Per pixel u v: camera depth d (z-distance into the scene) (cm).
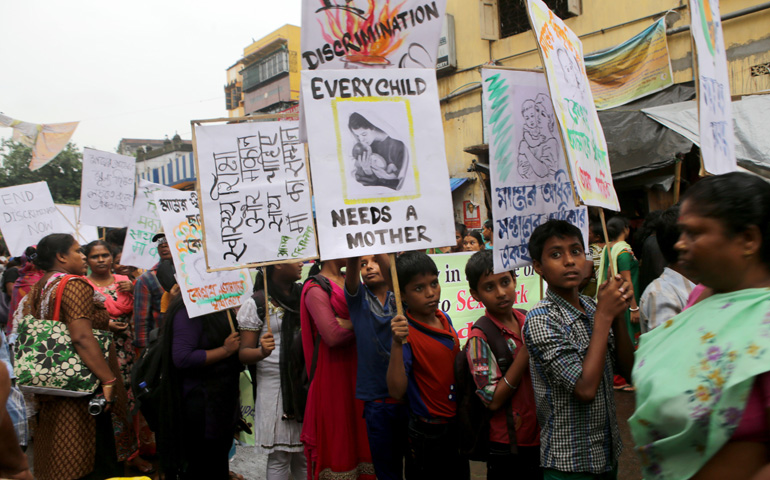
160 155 3125
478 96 1166
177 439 322
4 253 958
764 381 111
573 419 215
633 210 904
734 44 830
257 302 344
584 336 223
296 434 351
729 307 122
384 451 294
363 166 254
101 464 365
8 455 193
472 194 1192
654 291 258
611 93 936
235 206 316
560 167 281
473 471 420
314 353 317
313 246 330
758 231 122
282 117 331
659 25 877
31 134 958
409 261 286
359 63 263
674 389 123
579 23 1015
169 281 453
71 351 329
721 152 297
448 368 283
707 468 119
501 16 1131
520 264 263
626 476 390
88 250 498
